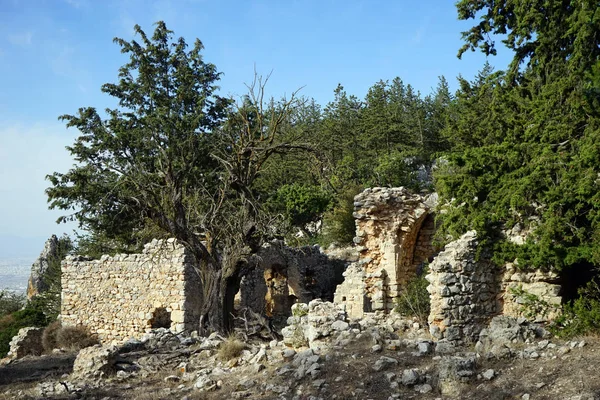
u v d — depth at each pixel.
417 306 20.34
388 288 26.03
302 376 12.63
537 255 15.65
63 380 16.05
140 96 42.50
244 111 24.20
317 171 25.83
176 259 26.73
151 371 15.74
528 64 24.06
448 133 38.66
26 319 37.03
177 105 41.97
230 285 23.25
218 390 13.22
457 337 15.77
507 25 24.72
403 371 11.92
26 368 20.98
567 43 21.61
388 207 26.20
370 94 69.44
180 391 13.59
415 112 64.12
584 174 15.79
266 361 14.45
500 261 16.30
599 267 15.58
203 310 22.95
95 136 40.16
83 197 38.09
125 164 38.72
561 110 19.22
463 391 10.91
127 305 28.28
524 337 13.84
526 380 10.96
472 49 25.53
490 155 18.39
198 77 43.84
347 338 14.13
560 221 15.62
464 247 16.33
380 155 56.38
